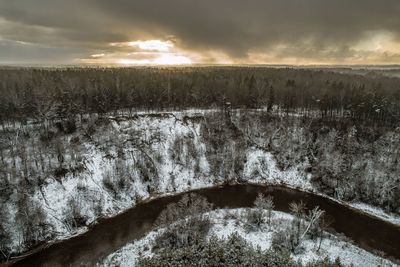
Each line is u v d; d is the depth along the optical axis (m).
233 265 46.88
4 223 58.31
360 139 94.94
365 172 81.75
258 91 125.25
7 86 101.50
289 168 90.69
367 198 76.38
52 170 72.94
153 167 84.25
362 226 66.56
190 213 59.47
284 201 77.00
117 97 105.69
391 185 76.19
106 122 93.00
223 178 87.69
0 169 67.25
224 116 106.94
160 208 72.94
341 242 57.78
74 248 57.81
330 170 84.19
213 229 59.69
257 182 87.62
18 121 89.25
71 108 93.44
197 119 103.62
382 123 105.56
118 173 78.25
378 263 52.31
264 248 54.41
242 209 69.50
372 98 111.69
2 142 77.50
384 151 88.12
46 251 57.00
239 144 95.25
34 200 65.44
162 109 112.69
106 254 55.50
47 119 87.31
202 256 48.00
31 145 79.38
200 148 94.38
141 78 136.12
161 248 53.66
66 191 70.12
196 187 83.88
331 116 110.38
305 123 103.62
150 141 92.44
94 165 79.12
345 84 150.12
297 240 55.28
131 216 69.31
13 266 53.19
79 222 64.69
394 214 71.69
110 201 72.44
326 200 78.19
